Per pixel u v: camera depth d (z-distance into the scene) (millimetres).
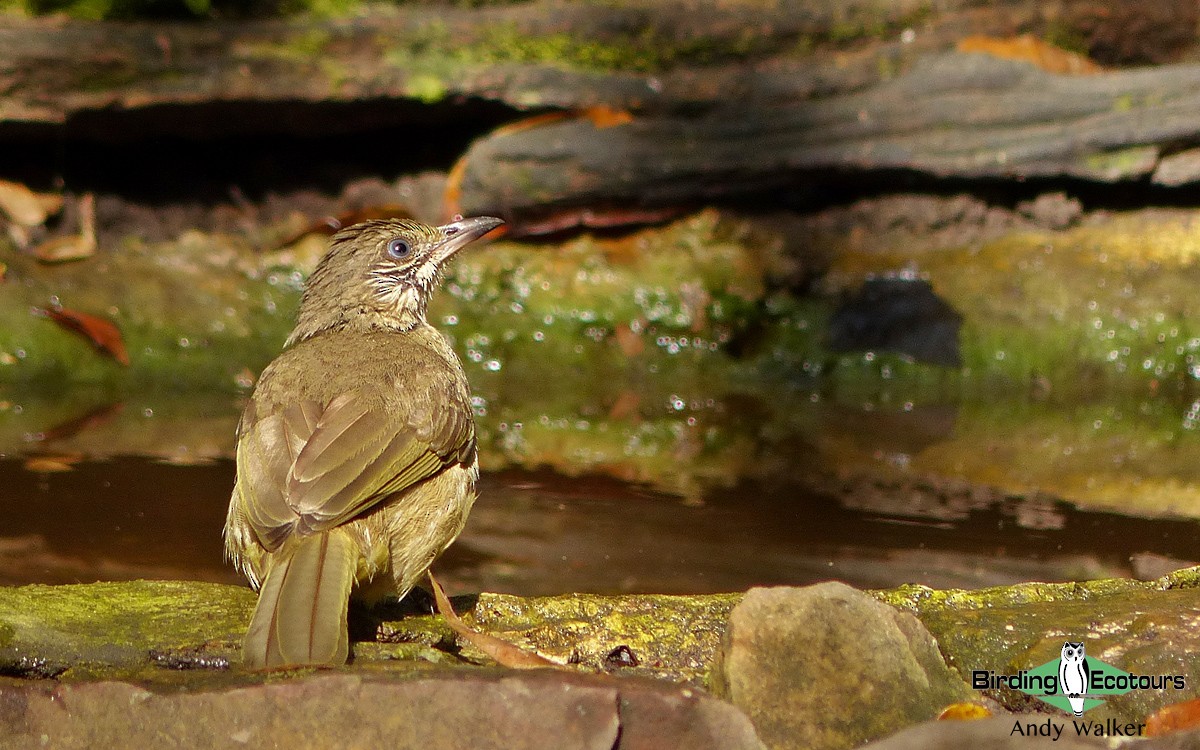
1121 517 9055
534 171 14289
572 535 8523
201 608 6668
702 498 9383
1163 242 14289
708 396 12883
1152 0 15070
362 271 8523
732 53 14469
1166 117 14070
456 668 5297
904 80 14344
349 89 13984
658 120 14406
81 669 5852
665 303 14203
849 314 14070
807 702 5492
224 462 9875
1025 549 8273
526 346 13930
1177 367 13336
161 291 13664
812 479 9977
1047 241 14523
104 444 10336
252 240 14523
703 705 5016
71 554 7781
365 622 6633
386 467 6477
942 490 9711
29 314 12891
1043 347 13570
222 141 14539
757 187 14555
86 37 13461
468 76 14164
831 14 14523
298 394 6891
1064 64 14648
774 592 5785
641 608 6918
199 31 13734
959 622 6371
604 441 11070
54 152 14055
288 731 5008
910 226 14711
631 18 14352
